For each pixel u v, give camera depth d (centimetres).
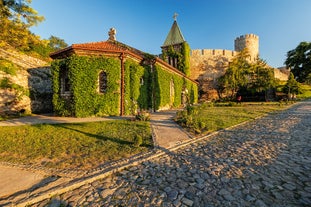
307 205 269
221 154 517
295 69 5072
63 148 576
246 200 286
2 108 1430
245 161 455
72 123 993
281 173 380
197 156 507
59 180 366
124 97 1438
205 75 4425
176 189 327
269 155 493
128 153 527
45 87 1891
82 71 1353
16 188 339
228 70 3834
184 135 749
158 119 1206
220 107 2297
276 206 269
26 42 1154
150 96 1794
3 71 1470
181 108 2294
